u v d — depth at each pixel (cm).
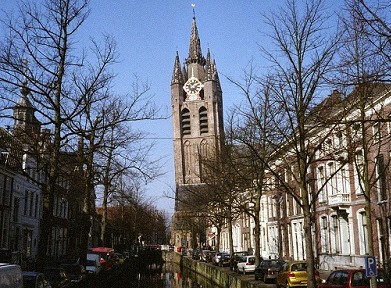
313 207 3572
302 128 1510
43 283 1498
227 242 7712
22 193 4088
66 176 2256
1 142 1730
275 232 4766
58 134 1752
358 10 988
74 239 5831
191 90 12025
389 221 2634
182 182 11344
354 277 1591
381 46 982
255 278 2900
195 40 12631
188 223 6253
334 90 1455
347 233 3189
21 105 1723
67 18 1752
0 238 3556
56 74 1747
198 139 11594
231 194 2983
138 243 9081
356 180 3041
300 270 2294
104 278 2778
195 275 4862
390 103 2198
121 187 4200
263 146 2123
